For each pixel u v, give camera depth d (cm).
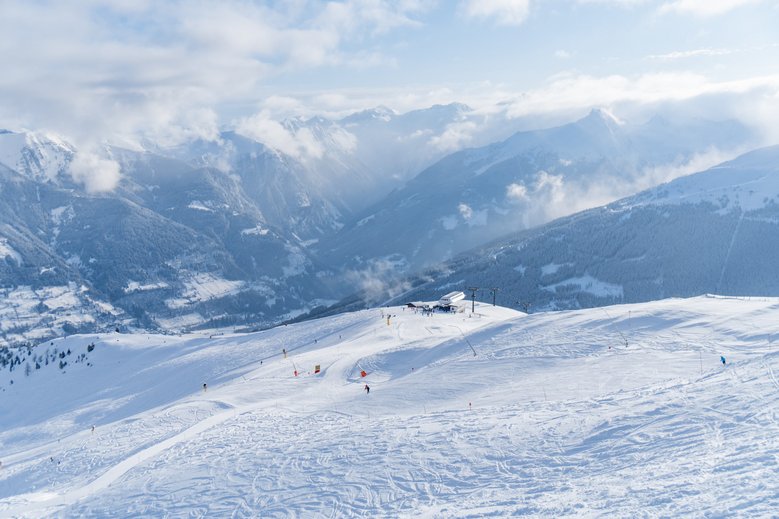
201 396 6281
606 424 2362
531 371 4338
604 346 4634
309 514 2028
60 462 4269
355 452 2706
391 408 4000
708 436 1919
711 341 4222
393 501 2014
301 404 4828
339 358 7050
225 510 2223
